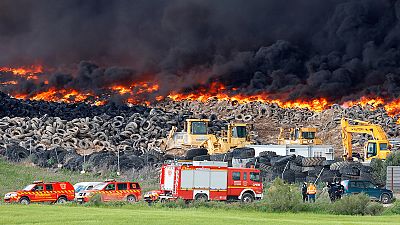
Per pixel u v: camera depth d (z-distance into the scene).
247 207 109.62
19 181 156.25
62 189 126.88
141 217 88.12
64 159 186.75
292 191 112.00
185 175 121.62
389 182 147.50
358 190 130.25
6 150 191.00
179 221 83.00
